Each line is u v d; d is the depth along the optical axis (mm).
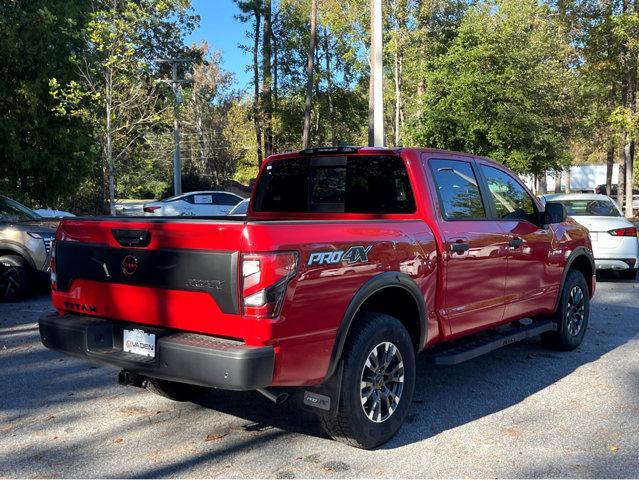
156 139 30812
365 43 34750
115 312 3979
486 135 20516
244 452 4027
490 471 3742
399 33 30391
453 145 21516
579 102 24797
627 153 28781
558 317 6434
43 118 14945
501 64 20609
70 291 4266
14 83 14531
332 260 3678
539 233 5902
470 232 4938
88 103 16859
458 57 20844
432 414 4746
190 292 3564
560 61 25047
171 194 56219
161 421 4598
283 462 3871
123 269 3869
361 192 5070
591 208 11953
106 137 18359
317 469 3764
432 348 5105
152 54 20969
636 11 22766
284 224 3496
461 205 5066
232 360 3283
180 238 3586
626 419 4633
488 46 20391
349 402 3824
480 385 5500
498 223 5375
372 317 4043
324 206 5297
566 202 12195
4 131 13945
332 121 43344
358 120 44625
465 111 20641
